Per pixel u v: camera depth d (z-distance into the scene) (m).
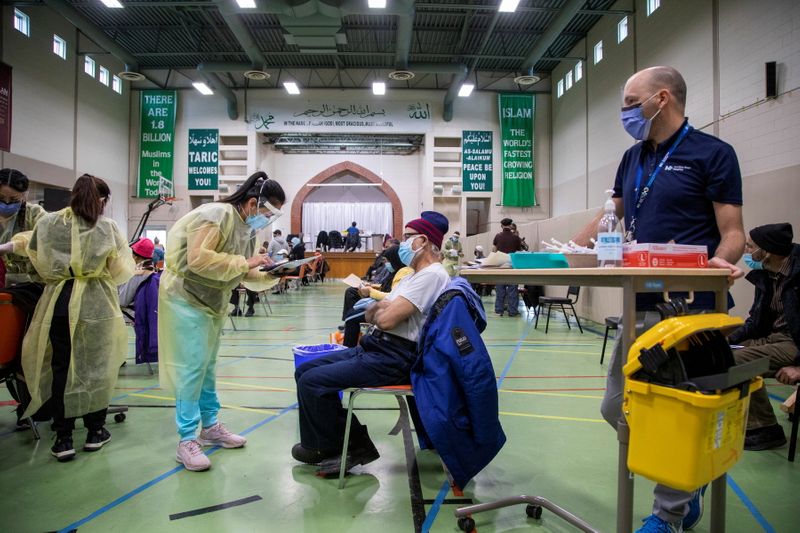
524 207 16.02
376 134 16.75
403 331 2.20
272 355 5.22
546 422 3.09
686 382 1.11
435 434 1.91
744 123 7.22
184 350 2.40
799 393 2.52
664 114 1.66
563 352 5.39
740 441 1.25
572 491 2.16
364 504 2.04
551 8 11.46
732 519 1.93
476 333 1.97
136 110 15.77
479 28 12.92
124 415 3.13
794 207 6.32
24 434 2.88
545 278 1.64
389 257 4.37
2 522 1.88
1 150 10.58
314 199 19.36
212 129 15.86
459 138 16.22
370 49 14.37
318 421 2.22
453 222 16.75
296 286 14.52
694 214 1.63
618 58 11.65
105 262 2.64
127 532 1.82
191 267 2.29
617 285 1.37
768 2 7.05
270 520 1.91
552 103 15.97
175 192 15.81
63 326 2.49
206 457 2.40
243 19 12.42
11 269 3.01
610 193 2.02
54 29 12.28
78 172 13.19
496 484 2.22
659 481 1.15
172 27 12.89
